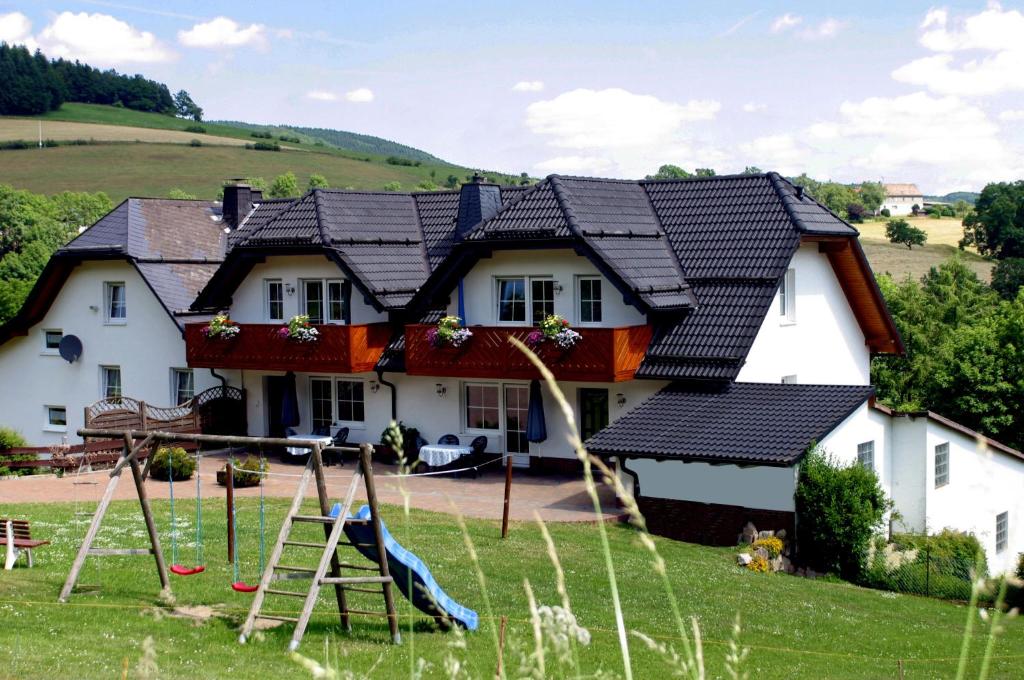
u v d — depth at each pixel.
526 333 27.47
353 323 31.38
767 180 29.98
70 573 15.14
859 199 135.88
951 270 66.75
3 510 23.44
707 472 22.73
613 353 25.98
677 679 12.85
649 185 31.72
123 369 36.22
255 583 16.75
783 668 14.23
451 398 29.88
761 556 20.75
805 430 22.73
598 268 27.02
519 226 28.23
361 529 13.88
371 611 15.29
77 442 37.34
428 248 32.97
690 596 17.67
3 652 11.95
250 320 33.53
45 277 36.81
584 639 5.22
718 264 28.25
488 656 12.92
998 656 15.84
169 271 35.56
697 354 26.34
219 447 32.84
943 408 39.00
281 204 38.81
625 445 23.58
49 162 116.81
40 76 142.38
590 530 22.06
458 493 25.72
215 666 11.97
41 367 38.16
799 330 29.45
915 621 17.91
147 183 112.56
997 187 89.75
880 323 32.62
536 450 28.56
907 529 26.17
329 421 32.19
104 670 11.39
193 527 21.27
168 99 159.62
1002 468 29.08
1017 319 38.53
